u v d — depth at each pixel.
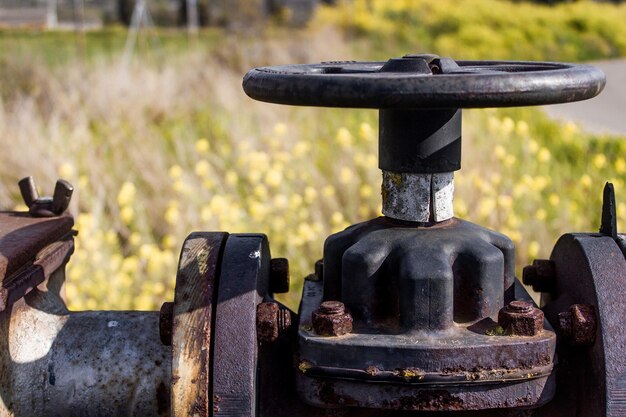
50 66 4.80
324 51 6.40
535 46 10.37
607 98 6.21
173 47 7.43
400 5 10.63
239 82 4.79
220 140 3.34
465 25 10.41
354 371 0.96
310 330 0.99
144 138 3.30
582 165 3.57
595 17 11.34
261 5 8.77
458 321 0.99
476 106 0.91
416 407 0.96
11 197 2.63
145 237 2.30
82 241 2.03
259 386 1.02
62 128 3.31
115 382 1.08
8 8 13.23
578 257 1.03
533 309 0.98
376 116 3.94
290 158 2.69
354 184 2.48
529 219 2.35
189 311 0.99
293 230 2.14
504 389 0.96
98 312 1.12
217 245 1.03
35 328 1.09
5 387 1.05
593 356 0.98
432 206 1.02
